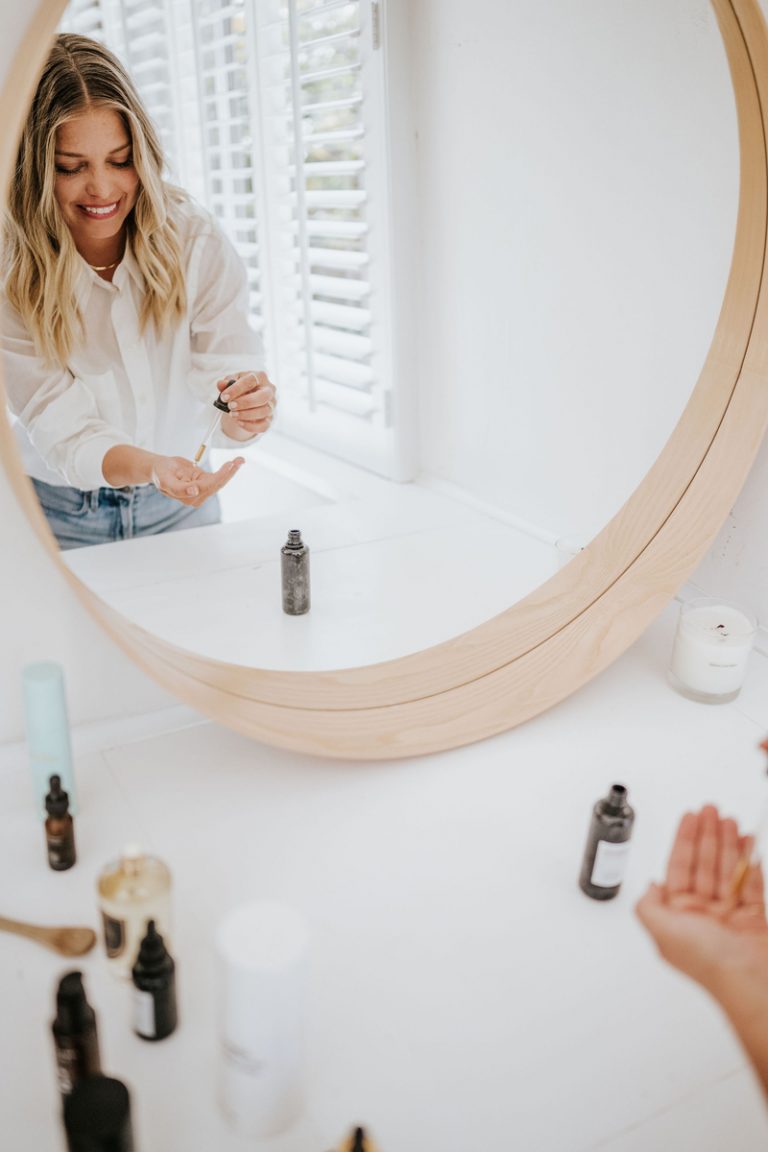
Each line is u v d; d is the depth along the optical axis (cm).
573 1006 62
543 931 68
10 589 76
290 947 52
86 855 73
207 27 168
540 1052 59
